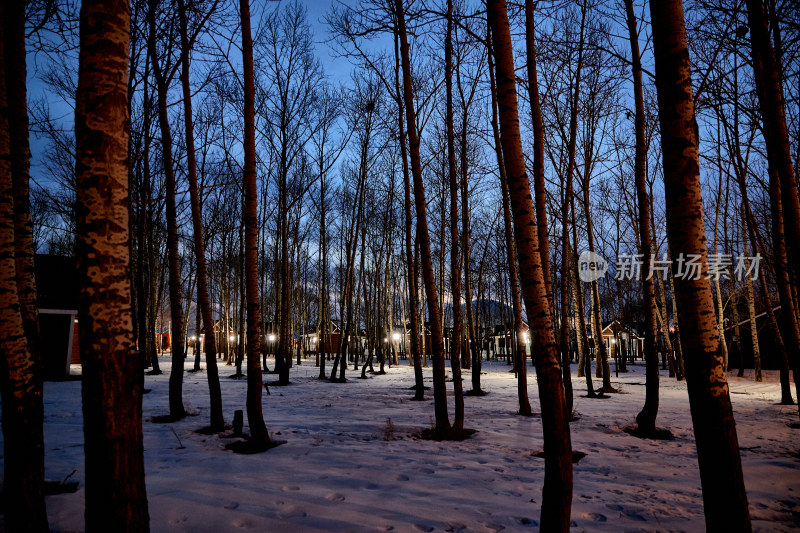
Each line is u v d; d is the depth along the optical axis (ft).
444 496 14.93
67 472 16.47
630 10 28.37
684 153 8.84
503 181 30.96
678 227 8.89
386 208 70.18
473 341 48.67
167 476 16.42
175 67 27.02
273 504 13.71
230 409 33.86
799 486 17.28
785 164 17.74
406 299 124.57
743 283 71.92
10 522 9.41
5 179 9.91
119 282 6.77
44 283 55.93
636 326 150.10
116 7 7.01
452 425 27.37
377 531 11.93
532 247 11.14
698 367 8.65
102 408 6.52
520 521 12.96
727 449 8.34
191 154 26.37
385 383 61.16
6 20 11.81
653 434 26.58
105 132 6.75
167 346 191.01
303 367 103.40
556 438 10.20
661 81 9.12
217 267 92.53
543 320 10.79
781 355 43.27
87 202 6.64
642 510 14.39
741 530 8.15
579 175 41.88
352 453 20.56
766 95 18.25
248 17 22.41
